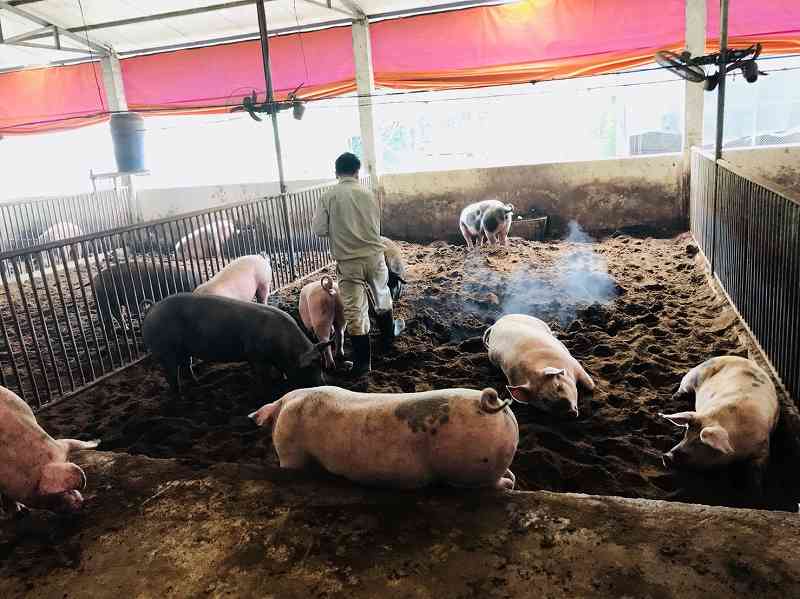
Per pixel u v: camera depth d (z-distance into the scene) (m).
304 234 7.28
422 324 5.17
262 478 2.62
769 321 3.69
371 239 4.27
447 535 2.14
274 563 2.09
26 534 2.38
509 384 3.71
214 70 10.61
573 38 8.77
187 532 2.30
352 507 2.35
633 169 8.57
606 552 1.99
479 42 9.16
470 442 2.29
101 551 2.24
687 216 8.45
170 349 4.01
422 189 9.60
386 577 1.97
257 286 5.64
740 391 2.92
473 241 8.70
